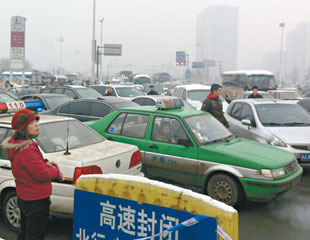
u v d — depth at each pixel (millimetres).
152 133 6418
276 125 8406
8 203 4887
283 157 5906
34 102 5957
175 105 6762
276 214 5621
